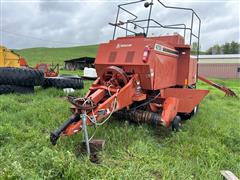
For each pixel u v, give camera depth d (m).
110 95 5.20
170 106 5.72
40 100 8.75
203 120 7.15
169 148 4.92
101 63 6.01
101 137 5.07
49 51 104.69
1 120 5.83
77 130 4.42
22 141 4.57
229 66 42.44
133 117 5.87
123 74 5.45
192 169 4.11
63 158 3.56
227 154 4.79
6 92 9.88
